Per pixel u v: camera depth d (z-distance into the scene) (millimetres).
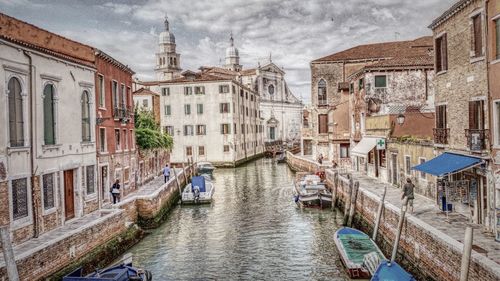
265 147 73250
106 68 22516
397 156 23859
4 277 10742
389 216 16344
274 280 14547
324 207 26422
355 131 34031
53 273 12656
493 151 13633
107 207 20234
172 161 54469
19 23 14672
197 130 54094
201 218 24422
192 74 56531
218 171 49750
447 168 14906
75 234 13961
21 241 14375
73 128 18234
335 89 43906
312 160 42062
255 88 76375
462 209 16109
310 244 18562
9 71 14031
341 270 15219
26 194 14836
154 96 47250
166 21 87375
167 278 14930
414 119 25000
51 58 16453
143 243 19234
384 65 29453
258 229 21500
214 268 15867
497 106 13516
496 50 13531
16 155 14273
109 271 12891
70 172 18297
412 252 13852
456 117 16344
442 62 17547
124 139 25891
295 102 85125
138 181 29047
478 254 10273
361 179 28047
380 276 11531
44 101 16219
